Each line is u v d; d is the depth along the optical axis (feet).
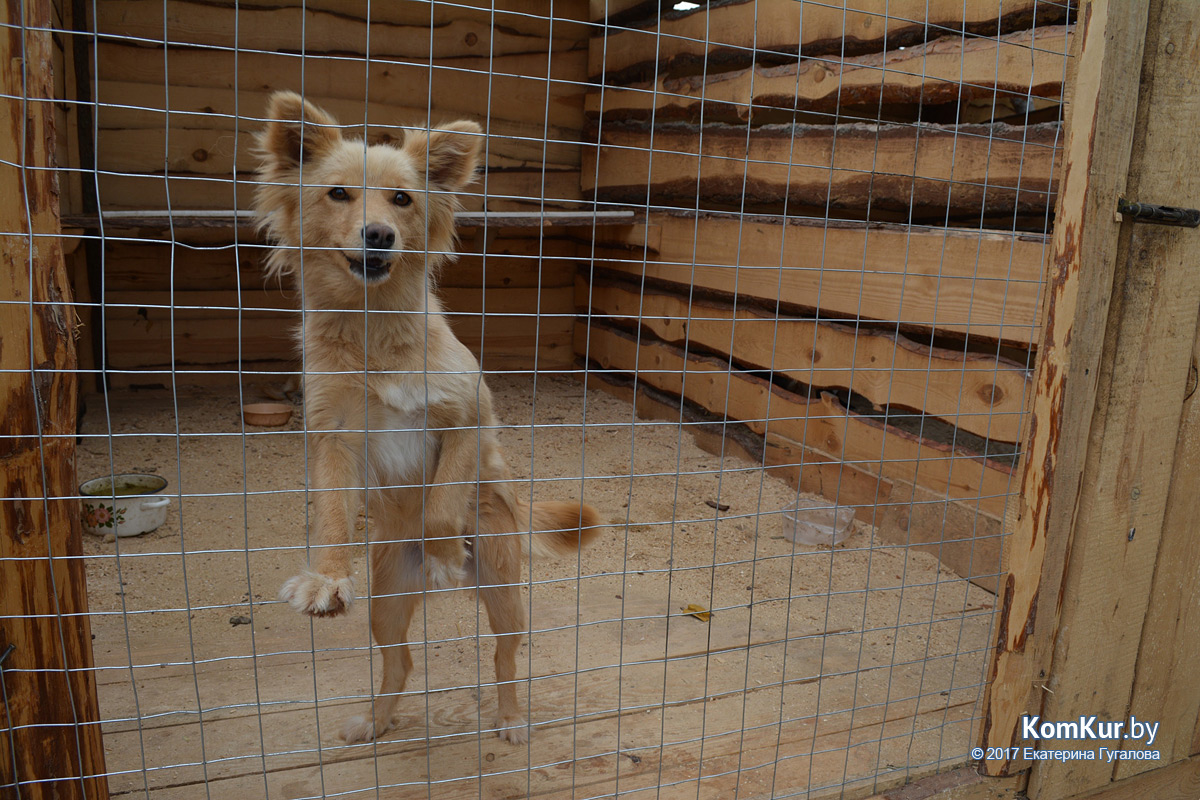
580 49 24.59
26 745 5.00
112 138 19.70
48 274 4.71
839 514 14.35
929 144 13.05
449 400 7.74
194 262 21.35
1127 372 7.23
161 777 7.38
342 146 7.74
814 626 11.02
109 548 12.59
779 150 16.33
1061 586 7.43
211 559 12.40
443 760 7.87
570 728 8.46
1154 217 6.95
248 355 22.34
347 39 21.68
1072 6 10.96
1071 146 6.70
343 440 7.63
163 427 18.22
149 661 9.40
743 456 17.95
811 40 15.57
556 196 25.17
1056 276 6.86
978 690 9.52
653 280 21.38
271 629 10.42
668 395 21.30
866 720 8.78
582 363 25.85
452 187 8.35
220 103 20.63
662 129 20.52
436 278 8.79
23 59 4.41
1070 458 7.13
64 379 4.85
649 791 7.40
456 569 7.93
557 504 9.24
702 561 13.03
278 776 7.50
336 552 7.02
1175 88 7.00
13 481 4.74
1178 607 8.18
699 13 19.35
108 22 19.22
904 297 13.67
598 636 10.44
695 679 9.48
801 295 16.07
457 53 23.02
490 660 9.88
